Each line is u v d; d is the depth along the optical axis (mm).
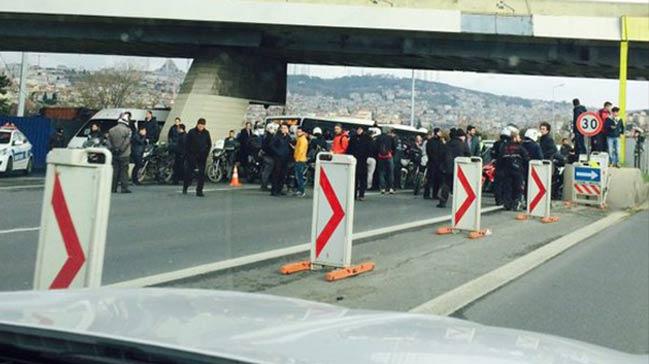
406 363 1739
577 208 17031
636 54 25703
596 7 24438
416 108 80125
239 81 27297
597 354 2219
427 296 6988
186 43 26078
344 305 6480
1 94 46375
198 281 7336
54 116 34875
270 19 24094
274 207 14727
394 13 24109
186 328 1922
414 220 13336
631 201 17438
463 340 2143
